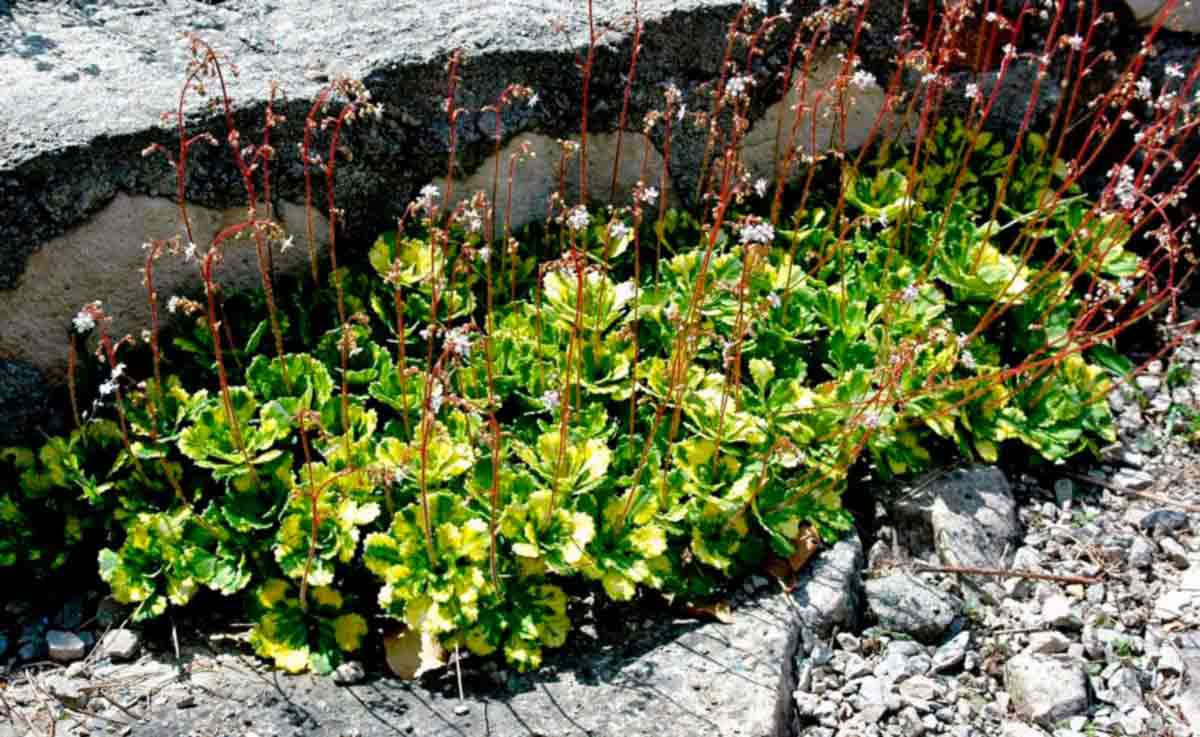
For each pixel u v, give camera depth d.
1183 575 1.12
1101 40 1.42
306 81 1.15
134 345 1.07
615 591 1.02
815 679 1.03
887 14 1.36
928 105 1.33
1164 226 1.18
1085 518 1.17
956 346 1.14
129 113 1.09
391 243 1.17
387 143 1.17
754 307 1.11
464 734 0.96
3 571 1.05
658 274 1.21
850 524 1.10
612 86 1.25
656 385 1.11
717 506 1.07
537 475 1.08
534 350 1.13
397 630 1.03
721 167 1.24
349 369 1.12
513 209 1.25
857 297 1.21
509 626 1.01
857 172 1.31
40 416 1.09
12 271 1.05
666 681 1.00
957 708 1.02
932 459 1.18
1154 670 1.05
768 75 1.32
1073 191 1.38
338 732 0.96
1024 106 1.42
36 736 0.95
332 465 1.05
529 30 1.23
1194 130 1.40
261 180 1.13
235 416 1.05
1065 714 1.01
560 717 0.97
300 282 1.16
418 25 1.22
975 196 1.35
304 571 1.01
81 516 1.06
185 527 1.03
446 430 1.05
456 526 1.03
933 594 1.08
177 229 1.11
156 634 1.03
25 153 1.04
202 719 0.97
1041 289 1.25
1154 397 1.28
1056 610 1.08
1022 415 1.19
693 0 1.28
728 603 1.06
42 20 1.19
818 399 1.12
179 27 1.21
